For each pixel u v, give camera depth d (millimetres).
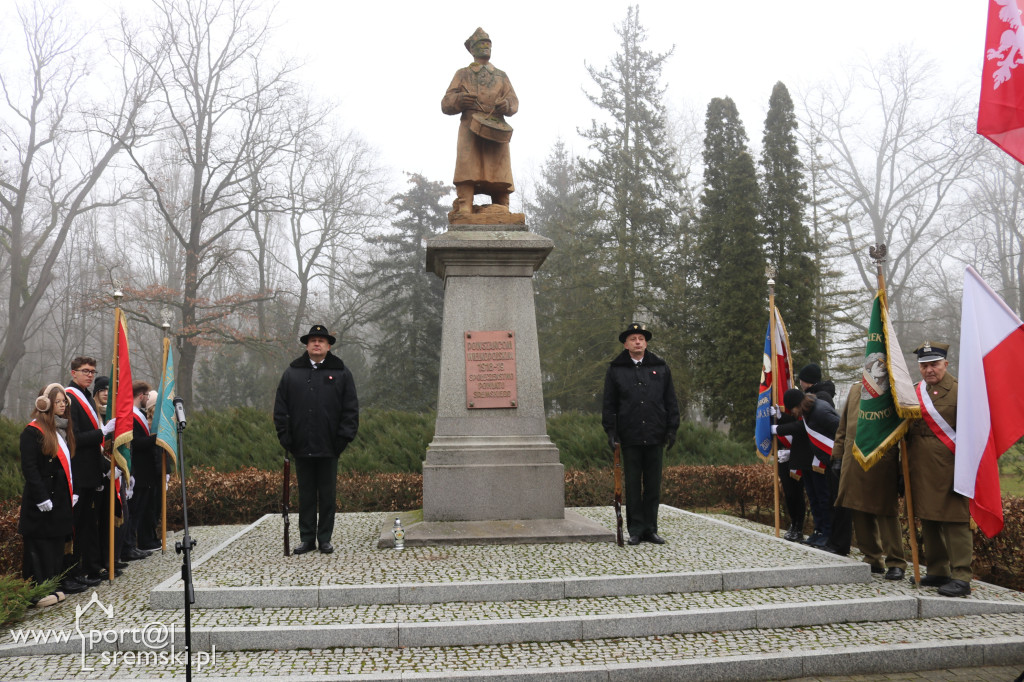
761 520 11570
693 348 26609
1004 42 5395
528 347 8539
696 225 28203
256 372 37125
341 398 7422
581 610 5605
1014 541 7109
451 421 8328
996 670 5059
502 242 8461
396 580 6000
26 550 6777
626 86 28266
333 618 5430
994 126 5383
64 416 7004
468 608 5656
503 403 8391
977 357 5582
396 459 13258
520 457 8227
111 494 7453
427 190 34312
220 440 13609
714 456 14406
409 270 33531
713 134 25391
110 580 7426
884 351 6535
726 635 5414
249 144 27312
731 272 22984
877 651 5035
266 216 30812
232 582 6027
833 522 7734
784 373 8945
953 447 6215
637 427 7586
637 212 26922
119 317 7727
